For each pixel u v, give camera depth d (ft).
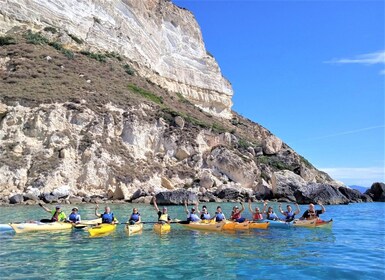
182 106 217.77
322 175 240.32
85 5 215.31
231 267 36.35
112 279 31.60
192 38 289.94
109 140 141.49
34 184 114.11
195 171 156.15
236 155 167.22
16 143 122.52
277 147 205.87
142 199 122.62
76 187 123.13
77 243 48.32
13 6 185.78
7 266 35.63
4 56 164.14
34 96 137.90
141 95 185.78
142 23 248.52
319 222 67.92
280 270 35.45
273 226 67.67
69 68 174.29
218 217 68.33
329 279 32.71
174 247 46.34
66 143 129.18
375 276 33.71
